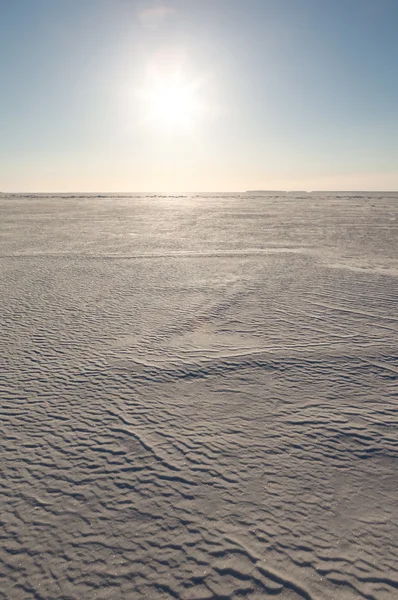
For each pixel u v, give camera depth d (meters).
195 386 5.32
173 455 3.88
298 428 4.32
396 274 12.91
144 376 5.62
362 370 5.76
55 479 3.57
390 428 4.31
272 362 6.05
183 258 16.33
